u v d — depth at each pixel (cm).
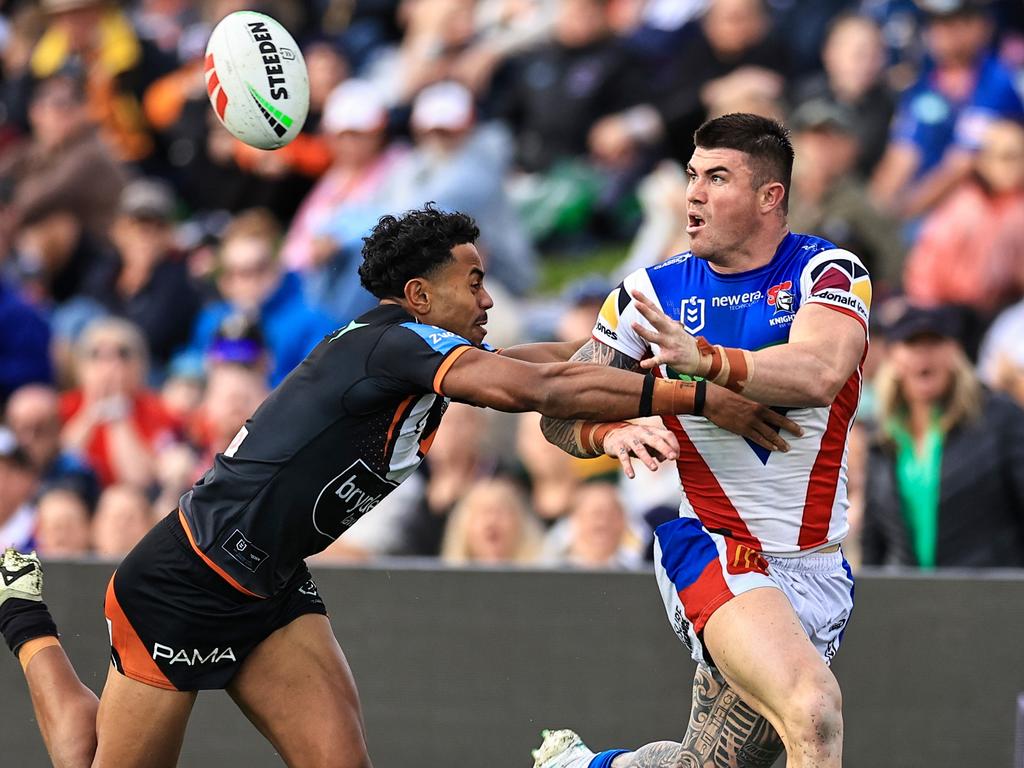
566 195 3216
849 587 1363
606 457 2347
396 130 3416
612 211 3195
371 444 1314
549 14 3409
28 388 2870
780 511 1313
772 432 1266
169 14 3900
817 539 1328
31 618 1497
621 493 2280
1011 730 1683
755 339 1288
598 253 3184
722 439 1314
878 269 2750
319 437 1307
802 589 1328
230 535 1319
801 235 1313
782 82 3152
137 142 3659
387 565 1781
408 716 1767
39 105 3397
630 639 1739
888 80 3033
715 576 1302
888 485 2000
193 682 1352
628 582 1744
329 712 1370
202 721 1786
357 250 3031
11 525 2542
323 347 1334
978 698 1694
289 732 1373
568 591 1752
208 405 2619
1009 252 2741
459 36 3456
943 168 2856
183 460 2622
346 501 1335
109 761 1372
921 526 1973
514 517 2258
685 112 3200
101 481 2706
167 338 3156
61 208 3359
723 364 1191
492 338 2820
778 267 1291
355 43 3634
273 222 3456
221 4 3791
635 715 1734
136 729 1363
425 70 3422
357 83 3444
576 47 3341
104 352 2772
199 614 1332
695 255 1305
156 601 1338
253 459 1320
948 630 1705
